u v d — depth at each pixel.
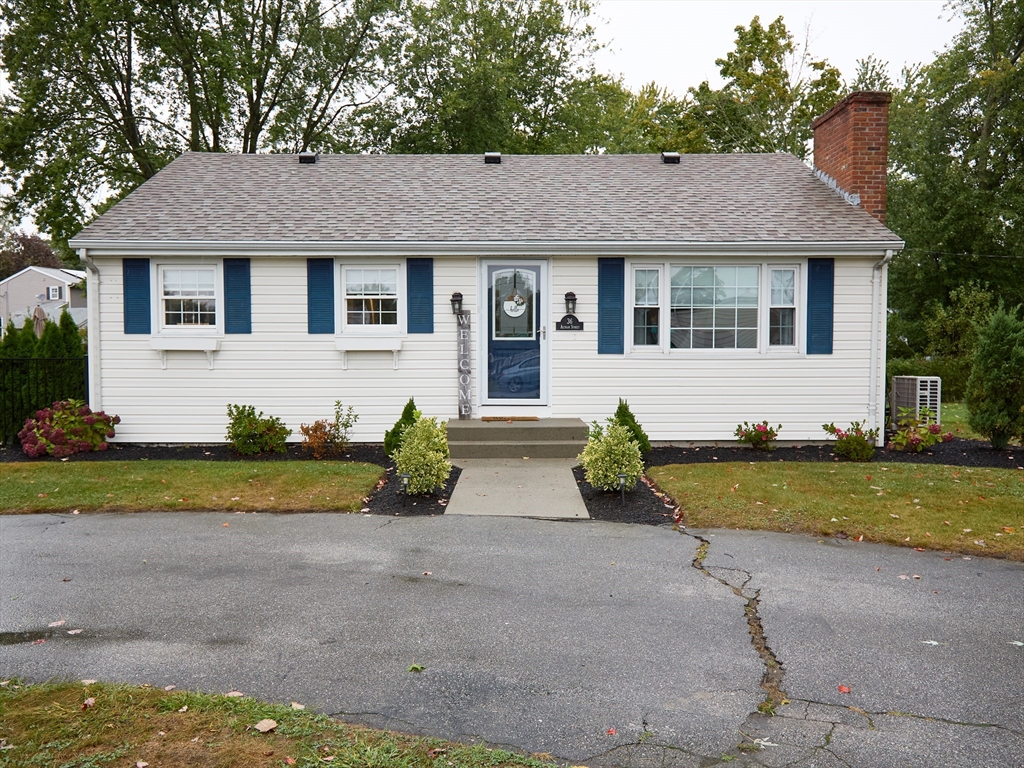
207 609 5.58
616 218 12.87
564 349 12.53
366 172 14.88
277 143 26.06
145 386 12.39
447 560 6.80
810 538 7.57
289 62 25.05
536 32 32.28
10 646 4.91
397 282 12.46
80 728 3.79
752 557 6.92
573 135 33.69
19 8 21.70
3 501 8.70
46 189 22.50
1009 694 4.32
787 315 12.56
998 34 30.36
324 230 12.37
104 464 10.65
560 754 3.70
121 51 23.44
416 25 26.66
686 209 13.23
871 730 3.93
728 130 32.03
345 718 4.02
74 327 15.95
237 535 7.58
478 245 12.13
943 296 30.47
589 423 12.59
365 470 10.24
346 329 12.48
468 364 12.45
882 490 9.22
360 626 5.27
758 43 32.53
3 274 58.62
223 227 12.34
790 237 12.19
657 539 7.51
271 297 12.38
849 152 13.37
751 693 4.32
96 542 7.30
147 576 6.32
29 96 21.20
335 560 6.78
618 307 12.45
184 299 12.38
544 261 12.50
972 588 6.11
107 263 12.23
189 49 23.34
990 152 30.59
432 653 4.84
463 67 27.08
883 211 13.34
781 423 12.60
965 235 29.72
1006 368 11.86
